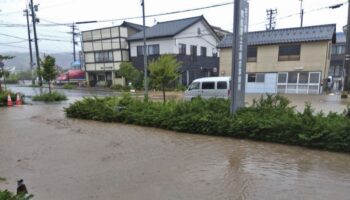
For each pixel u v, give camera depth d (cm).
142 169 527
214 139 754
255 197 403
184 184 452
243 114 793
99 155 623
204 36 3148
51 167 546
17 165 561
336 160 561
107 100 1180
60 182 468
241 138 750
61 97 1961
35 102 1847
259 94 2242
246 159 577
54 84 3934
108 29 3222
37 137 810
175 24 2989
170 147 682
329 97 1914
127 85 3014
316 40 2106
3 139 788
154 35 2850
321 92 2167
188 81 2964
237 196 407
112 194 418
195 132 828
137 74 2856
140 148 678
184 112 885
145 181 467
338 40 3428
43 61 1938
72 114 1184
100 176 493
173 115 890
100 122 1065
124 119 1038
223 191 424
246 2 801
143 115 970
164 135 816
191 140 748
